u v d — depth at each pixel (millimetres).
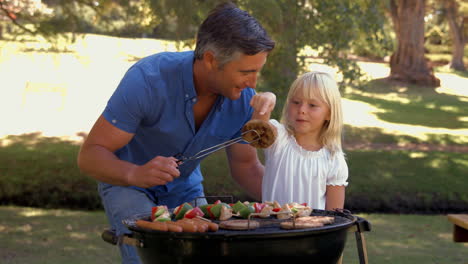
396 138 12617
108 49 22000
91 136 2152
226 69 2023
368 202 7328
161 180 1940
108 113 2141
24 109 14219
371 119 15008
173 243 1688
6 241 5410
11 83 16344
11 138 10891
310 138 2656
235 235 1613
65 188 7453
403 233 5992
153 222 1749
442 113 16625
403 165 8664
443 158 9148
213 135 2363
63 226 6168
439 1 28703
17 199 7367
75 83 17281
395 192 7500
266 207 1952
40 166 8234
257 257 1653
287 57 7117
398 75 22453
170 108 2211
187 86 2180
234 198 7359
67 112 14250
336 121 2613
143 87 2145
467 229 2684
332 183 2625
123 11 6234
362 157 9094
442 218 6836
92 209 7305
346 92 18969
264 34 2002
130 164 2049
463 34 28984
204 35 2047
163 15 5844
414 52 22359
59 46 6855
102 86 17375
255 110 2285
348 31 7871
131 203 2326
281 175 2621
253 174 2697
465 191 7547
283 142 2650
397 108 17094
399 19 22703
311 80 2596
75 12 6551
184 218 1862
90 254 5031
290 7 7066
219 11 2039
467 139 12742
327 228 1709
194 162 2400
